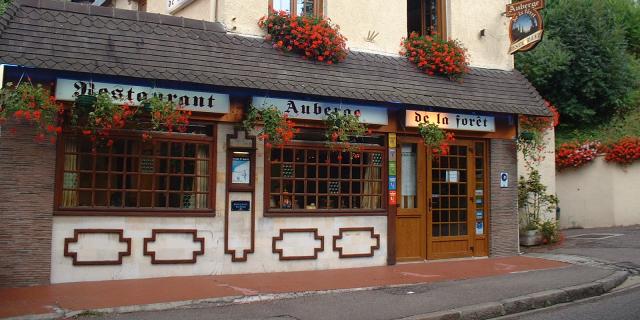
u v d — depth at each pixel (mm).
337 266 10898
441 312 7621
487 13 13219
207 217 9883
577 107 19078
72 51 8812
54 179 8875
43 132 8758
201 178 10000
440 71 12016
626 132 18766
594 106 19547
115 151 9430
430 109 11586
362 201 11320
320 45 10758
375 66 11438
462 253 12359
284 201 10617
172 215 9641
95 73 8727
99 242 9156
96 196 9305
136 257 9383
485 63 13078
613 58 18891
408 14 13703
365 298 8484
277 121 9711
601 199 17250
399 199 11766
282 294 8562
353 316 7449
